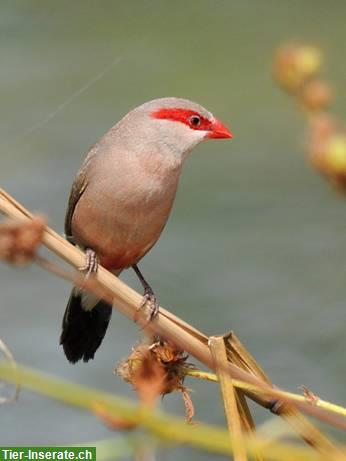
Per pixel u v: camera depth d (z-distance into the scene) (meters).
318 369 10.91
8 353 4.41
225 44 15.70
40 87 16.34
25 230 3.78
